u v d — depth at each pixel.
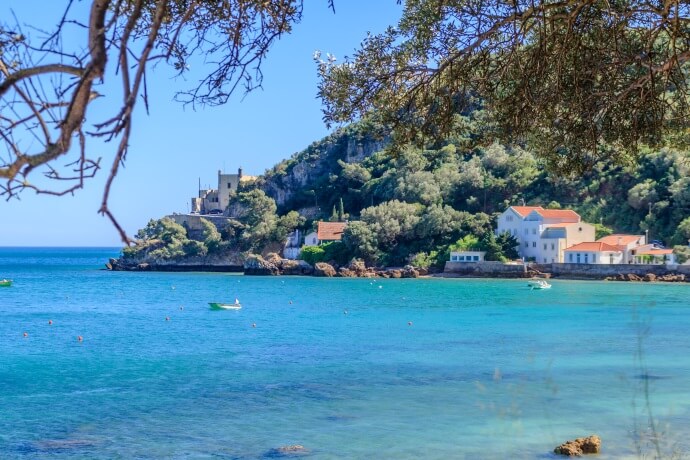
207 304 96.00
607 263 135.38
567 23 9.81
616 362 40.12
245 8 6.90
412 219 165.00
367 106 11.85
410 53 11.41
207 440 24.50
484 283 131.88
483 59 10.82
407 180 181.88
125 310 87.25
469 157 184.12
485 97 11.27
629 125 11.18
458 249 154.38
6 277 178.25
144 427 26.44
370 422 26.70
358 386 33.88
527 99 10.00
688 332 54.53
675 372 36.25
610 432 24.12
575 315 72.31
